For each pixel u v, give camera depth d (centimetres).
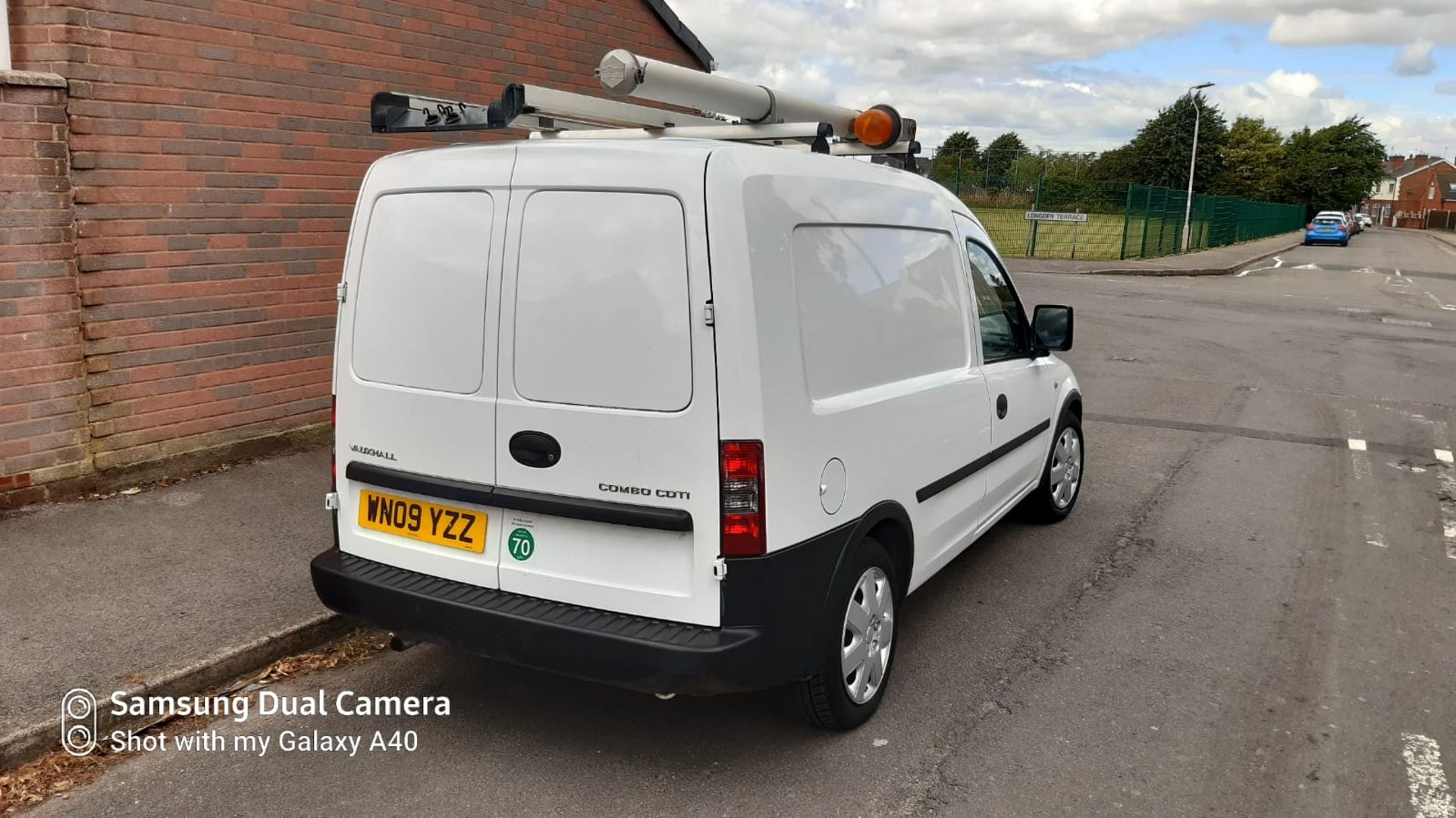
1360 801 323
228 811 312
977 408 444
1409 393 1030
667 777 331
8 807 312
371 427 355
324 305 674
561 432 314
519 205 319
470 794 321
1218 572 526
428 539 347
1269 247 4153
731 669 300
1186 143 7075
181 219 585
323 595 361
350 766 337
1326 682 404
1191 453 775
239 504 559
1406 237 6919
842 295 341
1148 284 2214
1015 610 471
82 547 491
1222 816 314
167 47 566
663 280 298
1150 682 402
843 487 336
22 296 521
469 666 414
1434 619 469
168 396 593
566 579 321
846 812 312
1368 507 644
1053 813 314
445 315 334
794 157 332
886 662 372
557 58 823
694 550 302
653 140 311
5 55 518
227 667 387
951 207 447
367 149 687
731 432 295
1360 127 9062
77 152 534
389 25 689
